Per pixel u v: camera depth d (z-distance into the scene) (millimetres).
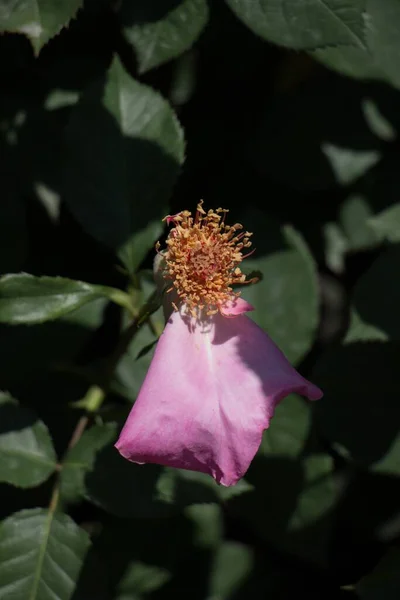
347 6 549
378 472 584
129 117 574
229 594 596
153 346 562
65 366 582
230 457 522
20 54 604
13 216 596
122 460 547
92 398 570
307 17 550
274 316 592
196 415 522
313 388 530
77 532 553
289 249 596
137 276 566
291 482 590
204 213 552
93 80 586
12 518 552
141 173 572
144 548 584
